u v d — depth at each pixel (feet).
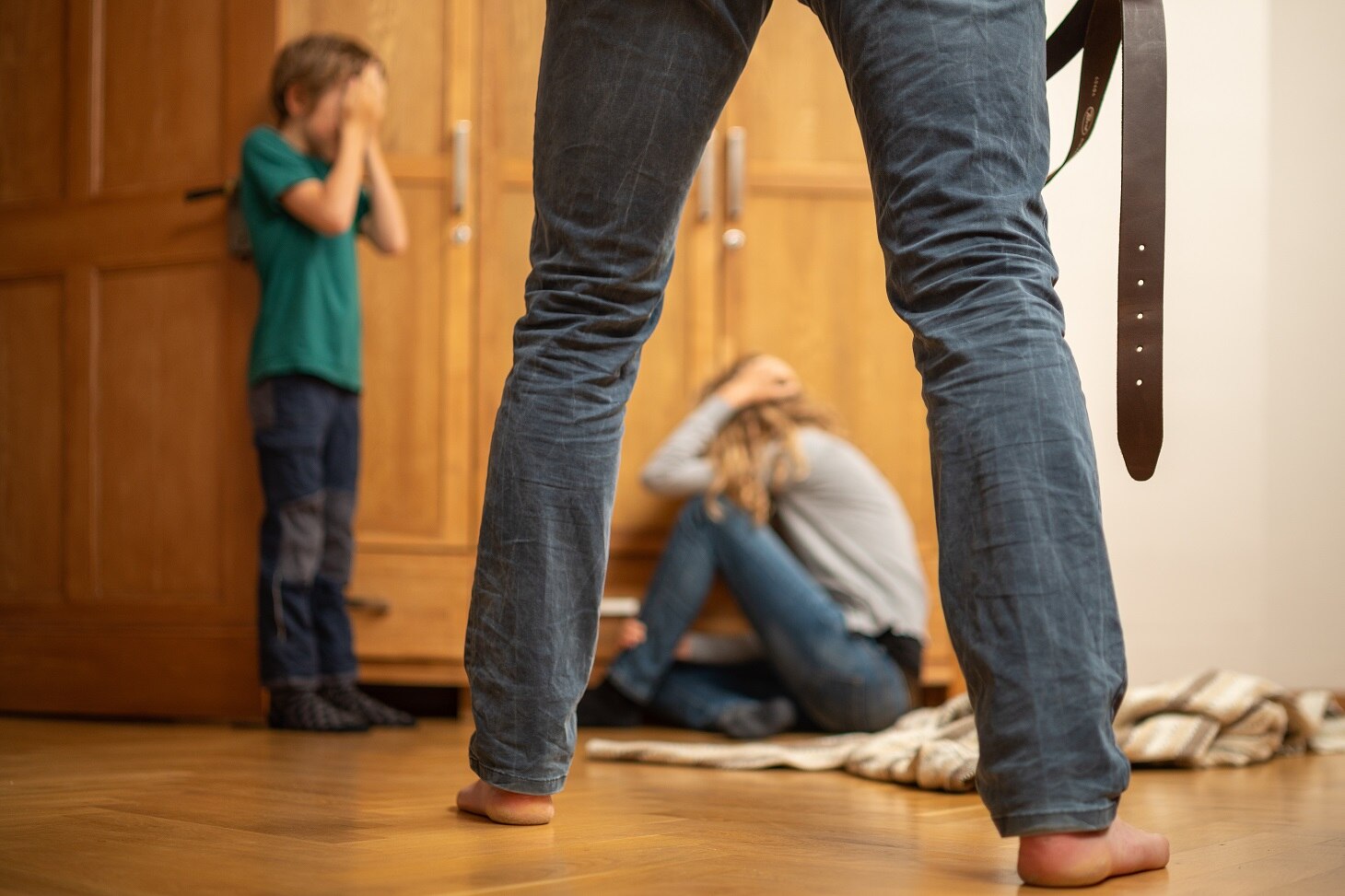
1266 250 9.06
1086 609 2.59
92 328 8.38
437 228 9.12
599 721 8.27
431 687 9.66
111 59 8.47
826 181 9.58
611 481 3.43
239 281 8.13
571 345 3.36
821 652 7.72
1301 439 8.95
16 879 2.60
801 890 2.58
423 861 2.87
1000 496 2.60
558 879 2.67
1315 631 8.84
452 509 8.93
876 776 5.09
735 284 9.50
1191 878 2.75
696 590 8.25
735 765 5.52
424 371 9.04
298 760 5.57
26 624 8.32
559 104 3.24
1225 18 9.18
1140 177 2.94
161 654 8.05
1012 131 2.74
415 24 9.17
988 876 2.78
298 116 7.94
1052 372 2.66
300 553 7.54
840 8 2.85
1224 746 5.90
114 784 4.52
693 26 3.09
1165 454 8.95
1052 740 2.56
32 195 8.58
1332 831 3.64
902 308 2.85
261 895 2.45
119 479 8.25
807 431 8.48
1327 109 9.12
